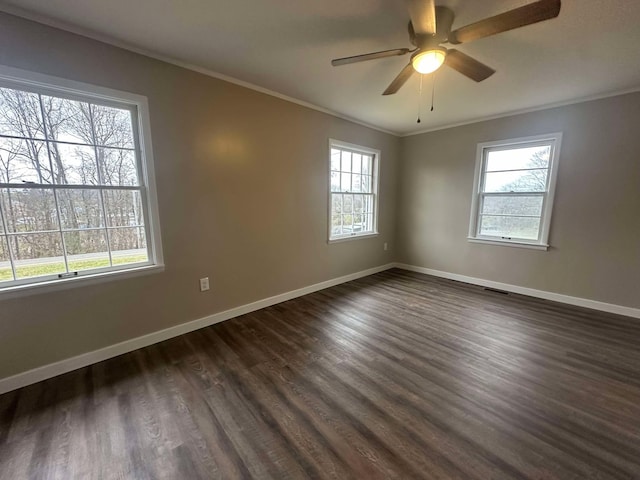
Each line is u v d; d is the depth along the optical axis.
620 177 2.93
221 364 2.12
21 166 1.82
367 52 2.19
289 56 2.25
